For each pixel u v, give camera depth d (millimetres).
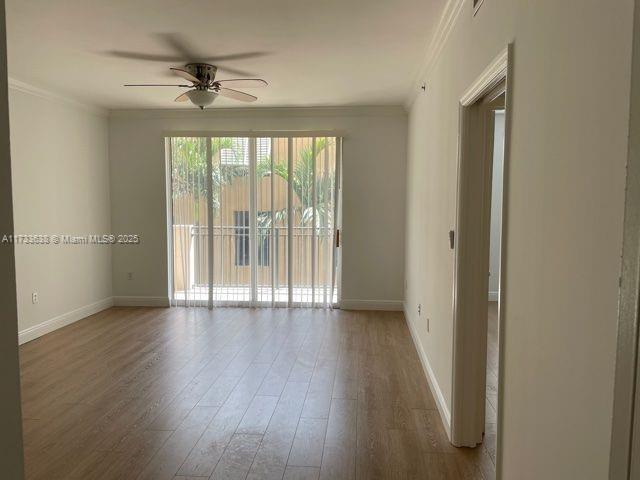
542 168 1512
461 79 2760
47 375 4059
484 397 2938
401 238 6301
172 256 6602
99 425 3158
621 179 1047
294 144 6324
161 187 6492
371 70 4395
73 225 5762
